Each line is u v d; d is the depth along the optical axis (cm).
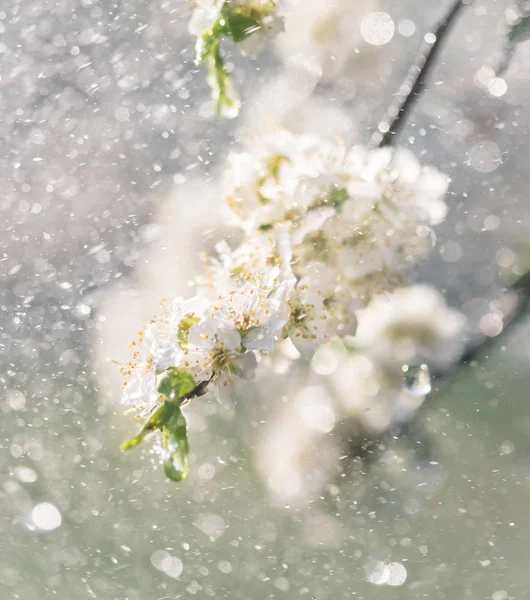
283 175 73
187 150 136
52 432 118
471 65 117
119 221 134
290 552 100
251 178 73
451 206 119
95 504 111
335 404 86
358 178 73
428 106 124
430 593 93
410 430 91
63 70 153
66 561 105
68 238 137
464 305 106
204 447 101
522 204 119
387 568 95
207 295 72
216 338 70
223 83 75
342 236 73
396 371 84
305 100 107
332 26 98
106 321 120
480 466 99
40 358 126
